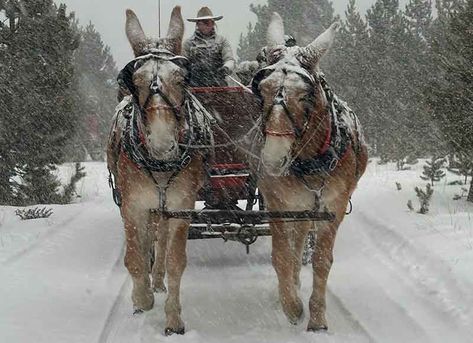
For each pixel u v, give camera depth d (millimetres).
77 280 7941
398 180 16375
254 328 6531
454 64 11781
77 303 7039
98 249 9633
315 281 6457
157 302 7418
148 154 6234
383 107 27578
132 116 6410
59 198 15109
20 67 13844
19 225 11062
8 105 13562
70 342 5891
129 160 6484
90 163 28484
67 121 14492
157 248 7922
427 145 24219
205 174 7105
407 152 24500
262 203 8492
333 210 6453
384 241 9797
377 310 6855
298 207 6453
